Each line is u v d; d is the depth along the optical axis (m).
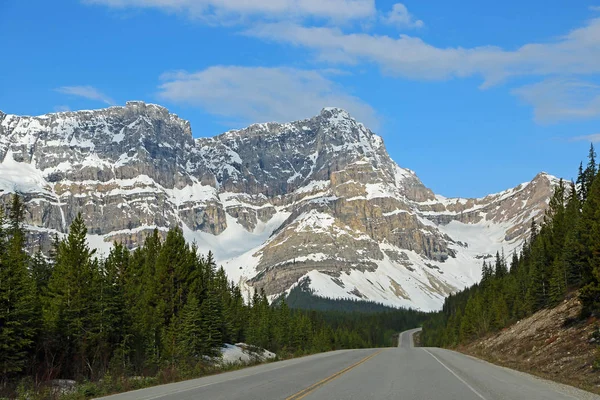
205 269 92.38
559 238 94.81
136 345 53.66
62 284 48.94
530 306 91.31
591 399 25.16
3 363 37.56
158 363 52.03
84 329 47.47
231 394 25.05
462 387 28.44
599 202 58.66
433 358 58.12
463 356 67.06
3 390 32.16
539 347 55.94
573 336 50.88
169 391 27.52
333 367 43.09
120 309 51.84
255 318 105.19
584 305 54.22
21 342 39.12
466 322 133.12
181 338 60.19
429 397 24.23
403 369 40.78
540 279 91.00
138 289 66.31
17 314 39.91
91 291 49.28
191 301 63.44
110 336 50.50
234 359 66.62
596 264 54.31
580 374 37.56
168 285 68.19
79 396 27.95
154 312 64.50
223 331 78.56
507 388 28.70
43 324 43.44
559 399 24.67
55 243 61.69
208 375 42.00
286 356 79.56
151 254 82.19
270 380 31.89
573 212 95.69
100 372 42.25
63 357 44.78
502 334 88.31
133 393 27.75
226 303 88.19
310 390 26.48
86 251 51.41
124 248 71.94
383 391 26.25
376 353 73.25
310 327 130.50
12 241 48.41
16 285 40.38
